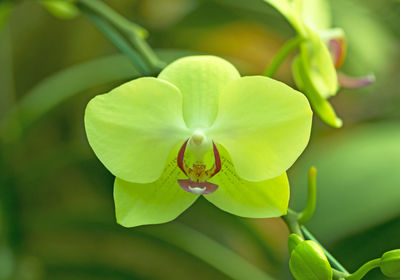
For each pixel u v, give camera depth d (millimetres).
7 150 648
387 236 662
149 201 495
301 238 479
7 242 644
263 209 494
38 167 648
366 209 642
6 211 639
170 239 643
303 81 558
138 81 479
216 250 643
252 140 494
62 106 747
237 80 482
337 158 677
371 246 661
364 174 659
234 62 738
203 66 489
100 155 486
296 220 495
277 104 485
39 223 646
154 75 548
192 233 649
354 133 744
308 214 493
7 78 744
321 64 539
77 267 673
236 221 646
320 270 465
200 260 677
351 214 641
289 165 490
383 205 642
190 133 498
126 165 492
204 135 497
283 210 490
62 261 672
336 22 746
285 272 688
